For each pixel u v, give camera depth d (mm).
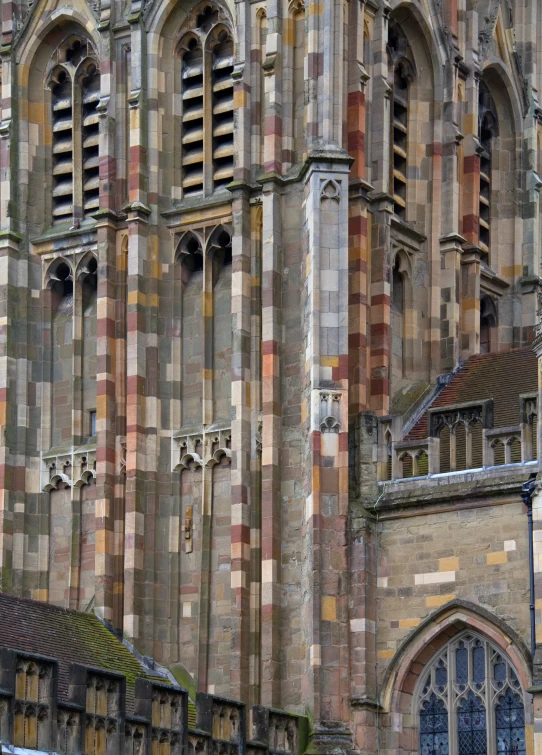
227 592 104500
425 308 112750
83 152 114125
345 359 101375
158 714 89688
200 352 108375
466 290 114688
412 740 98062
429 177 114250
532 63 123938
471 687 97188
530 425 97188
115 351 109000
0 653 82438
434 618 97625
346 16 106750
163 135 111062
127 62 112250
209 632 104438
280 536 102250
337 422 100750
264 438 102938
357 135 106312
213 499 106312
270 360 103500
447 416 100375
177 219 109688
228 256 109312
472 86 116812
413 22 114375
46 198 114750
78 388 111250
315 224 102562
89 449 109688
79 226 112688
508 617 95688
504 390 106938
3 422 110500
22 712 83062
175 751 89875
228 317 108250
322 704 97875
